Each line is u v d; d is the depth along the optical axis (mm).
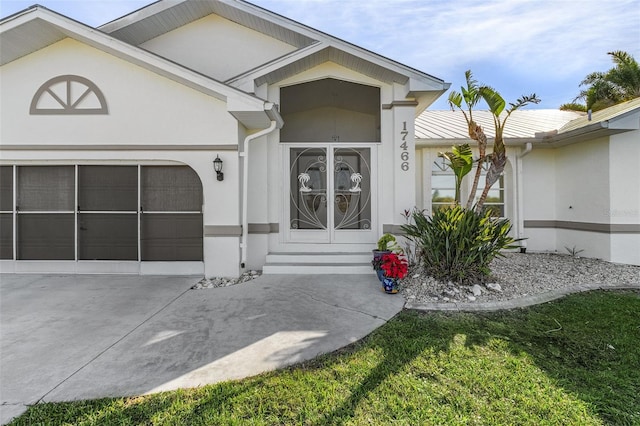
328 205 8281
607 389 3051
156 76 7148
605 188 8227
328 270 7395
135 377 3279
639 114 7410
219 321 4734
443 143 9508
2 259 7586
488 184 7301
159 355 3736
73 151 7168
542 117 12234
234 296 5867
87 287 6496
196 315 4973
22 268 7551
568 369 3400
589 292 5973
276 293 6000
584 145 8812
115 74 7145
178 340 4117
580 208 8945
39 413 2729
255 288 6320
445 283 6082
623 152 8031
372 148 8266
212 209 7219
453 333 4262
